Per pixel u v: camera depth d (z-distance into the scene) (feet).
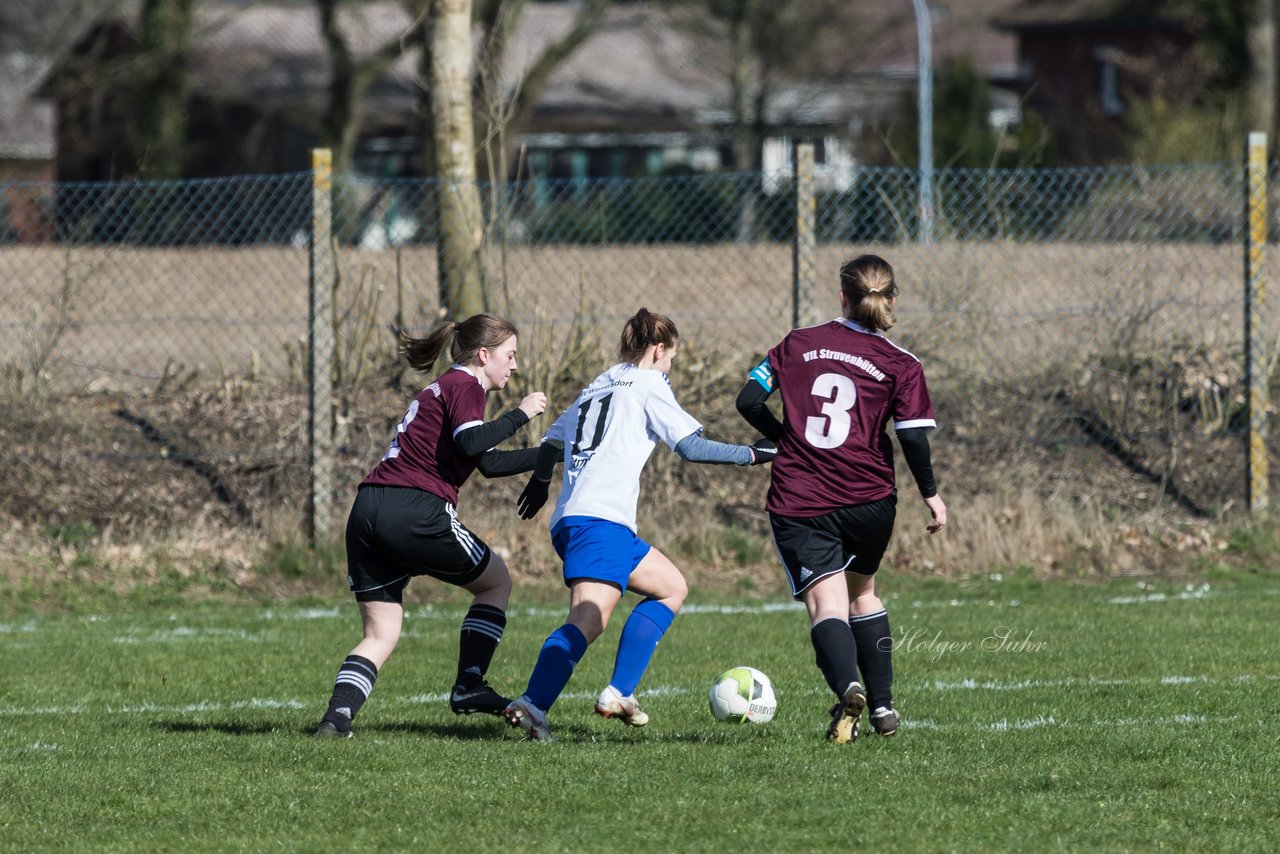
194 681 101.40
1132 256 163.53
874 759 75.61
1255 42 445.37
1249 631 115.55
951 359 159.02
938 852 60.54
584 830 63.67
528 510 84.53
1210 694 92.89
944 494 151.84
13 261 204.13
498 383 83.46
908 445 76.33
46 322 165.58
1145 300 162.61
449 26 163.63
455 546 81.61
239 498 148.36
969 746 78.74
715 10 526.16
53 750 79.56
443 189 156.35
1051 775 71.87
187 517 146.00
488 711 84.28
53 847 61.93
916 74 556.10
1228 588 136.46
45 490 146.51
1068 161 472.03
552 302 159.63
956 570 142.51
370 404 157.28
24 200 183.73
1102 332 162.09
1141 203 171.32
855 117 540.52
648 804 67.36
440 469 81.35
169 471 150.20
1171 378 162.50
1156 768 73.72
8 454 149.18
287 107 504.02
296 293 223.92
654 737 82.74
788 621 123.75
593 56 619.26
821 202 196.13
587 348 155.22
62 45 520.42
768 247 224.74
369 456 151.64
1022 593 134.82
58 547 140.15
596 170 580.71
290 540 140.87
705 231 228.22
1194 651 107.76
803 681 99.71
